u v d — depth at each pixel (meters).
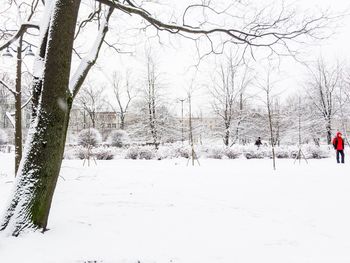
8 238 4.25
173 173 13.98
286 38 7.18
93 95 55.81
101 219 5.86
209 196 8.38
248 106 39.12
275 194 8.66
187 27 6.95
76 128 63.72
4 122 57.78
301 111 41.66
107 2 6.09
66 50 4.81
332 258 4.13
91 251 4.19
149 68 40.41
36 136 4.67
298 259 4.09
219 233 5.14
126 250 4.29
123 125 51.75
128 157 26.14
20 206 4.47
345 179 11.37
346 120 41.31
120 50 9.46
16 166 11.23
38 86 4.86
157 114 40.72
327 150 27.48
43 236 4.50
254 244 4.65
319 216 6.29
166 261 3.99
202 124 41.56
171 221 5.81
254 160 24.03
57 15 4.77
